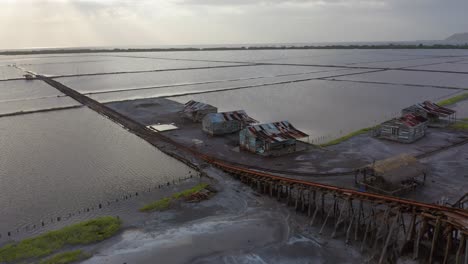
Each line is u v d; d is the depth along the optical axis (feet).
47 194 138.92
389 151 180.45
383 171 129.70
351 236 108.47
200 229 113.60
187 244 105.60
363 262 96.99
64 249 102.47
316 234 110.63
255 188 142.61
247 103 328.90
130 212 124.77
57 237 107.45
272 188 135.64
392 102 323.98
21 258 97.76
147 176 157.07
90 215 123.03
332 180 144.77
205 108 250.78
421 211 97.35
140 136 217.36
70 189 143.54
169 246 104.47
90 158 180.24
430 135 208.13
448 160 165.48
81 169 165.17
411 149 182.70
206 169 161.58
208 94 377.09
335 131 229.86
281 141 176.45
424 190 133.18
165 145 197.16
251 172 145.18
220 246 104.73
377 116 271.28
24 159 178.19
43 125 246.27
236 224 116.57
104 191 141.90
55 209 127.13
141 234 110.83
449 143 191.93
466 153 175.11
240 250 102.89
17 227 115.55
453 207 101.86
